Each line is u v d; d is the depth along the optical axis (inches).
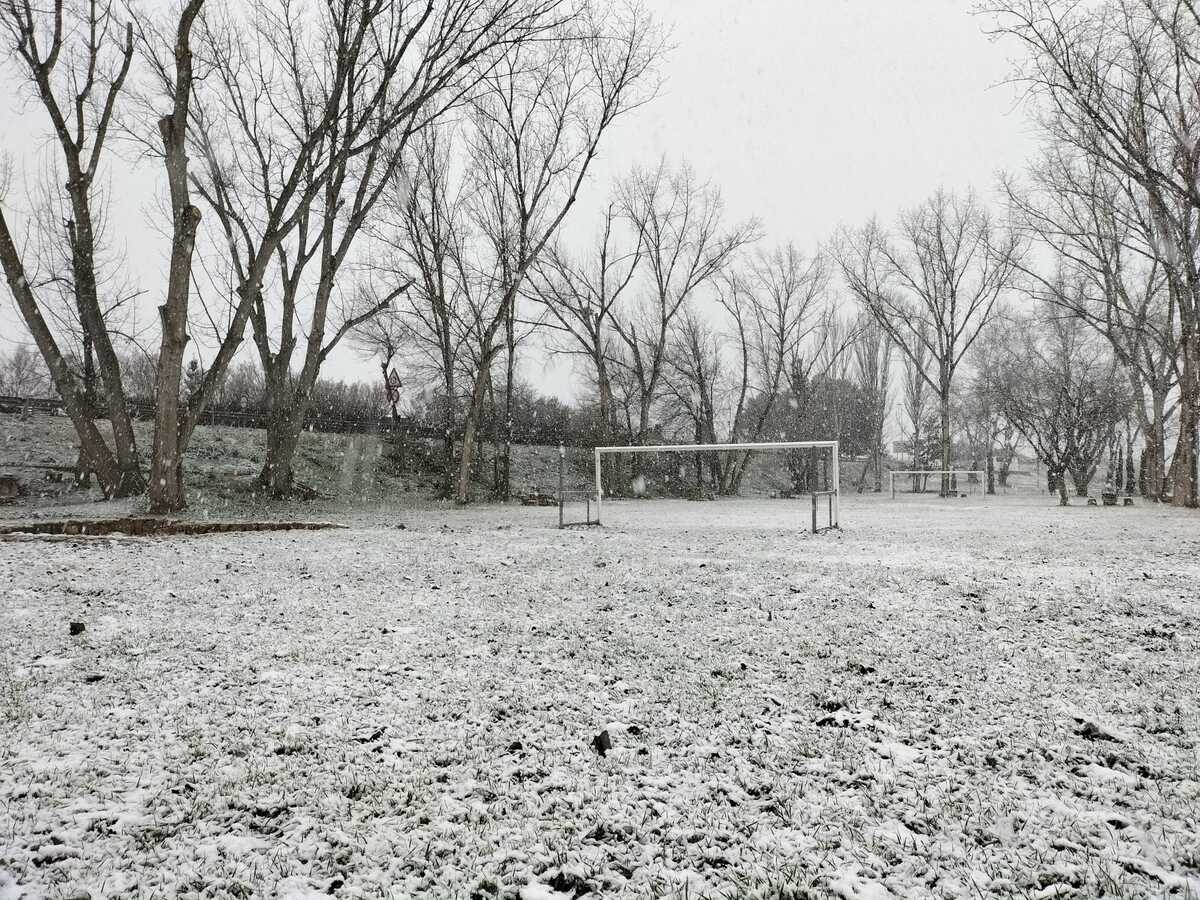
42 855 69.6
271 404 814.5
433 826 76.9
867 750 98.7
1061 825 77.0
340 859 70.4
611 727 107.4
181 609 195.3
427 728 106.7
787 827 77.1
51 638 159.6
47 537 369.7
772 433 1675.7
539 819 78.7
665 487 1398.9
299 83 721.0
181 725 107.0
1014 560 304.0
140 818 78.0
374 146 624.4
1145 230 822.5
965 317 1412.4
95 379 816.9
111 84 616.7
